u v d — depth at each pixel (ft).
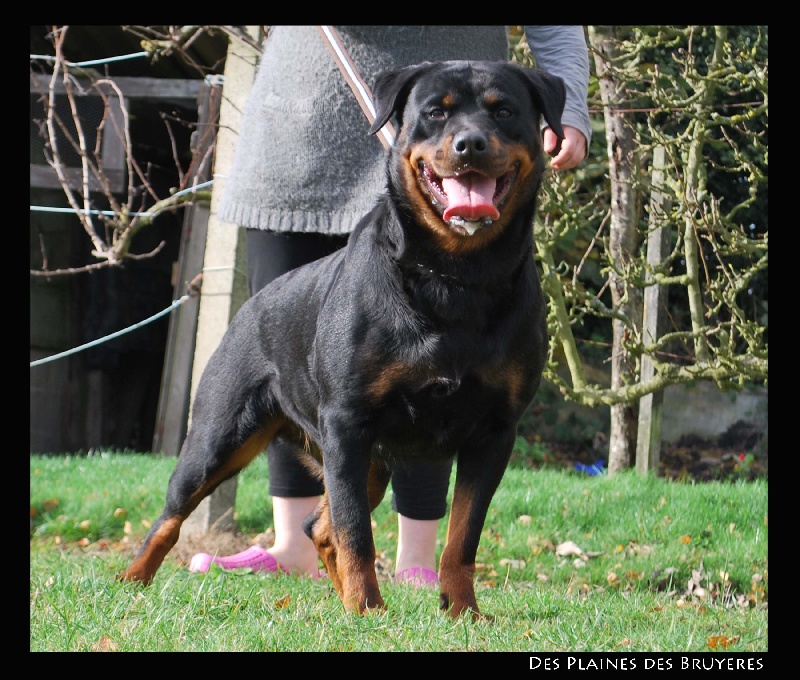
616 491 24.13
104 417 41.70
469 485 11.76
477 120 11.08
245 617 11.03
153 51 27.37
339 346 11.50
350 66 13.97
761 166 32.53
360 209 15.17
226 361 14.69
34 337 39.93
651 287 26.96
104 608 11.12
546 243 25.89
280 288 14.11
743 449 34.94
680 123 31.86
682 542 20.84
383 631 10.18
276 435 14.79
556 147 12.74
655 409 26.91
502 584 18.10
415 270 11.23
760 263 24.63
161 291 43.68
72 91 29.84
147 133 39.24
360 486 11.43
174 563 17.92
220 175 22.45
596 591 17.24
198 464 14.62
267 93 15.87
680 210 25.11
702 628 11.20
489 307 11.31
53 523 22.59
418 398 11.40
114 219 29.22
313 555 17.07
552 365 26.96
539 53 13.56
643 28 25.36
